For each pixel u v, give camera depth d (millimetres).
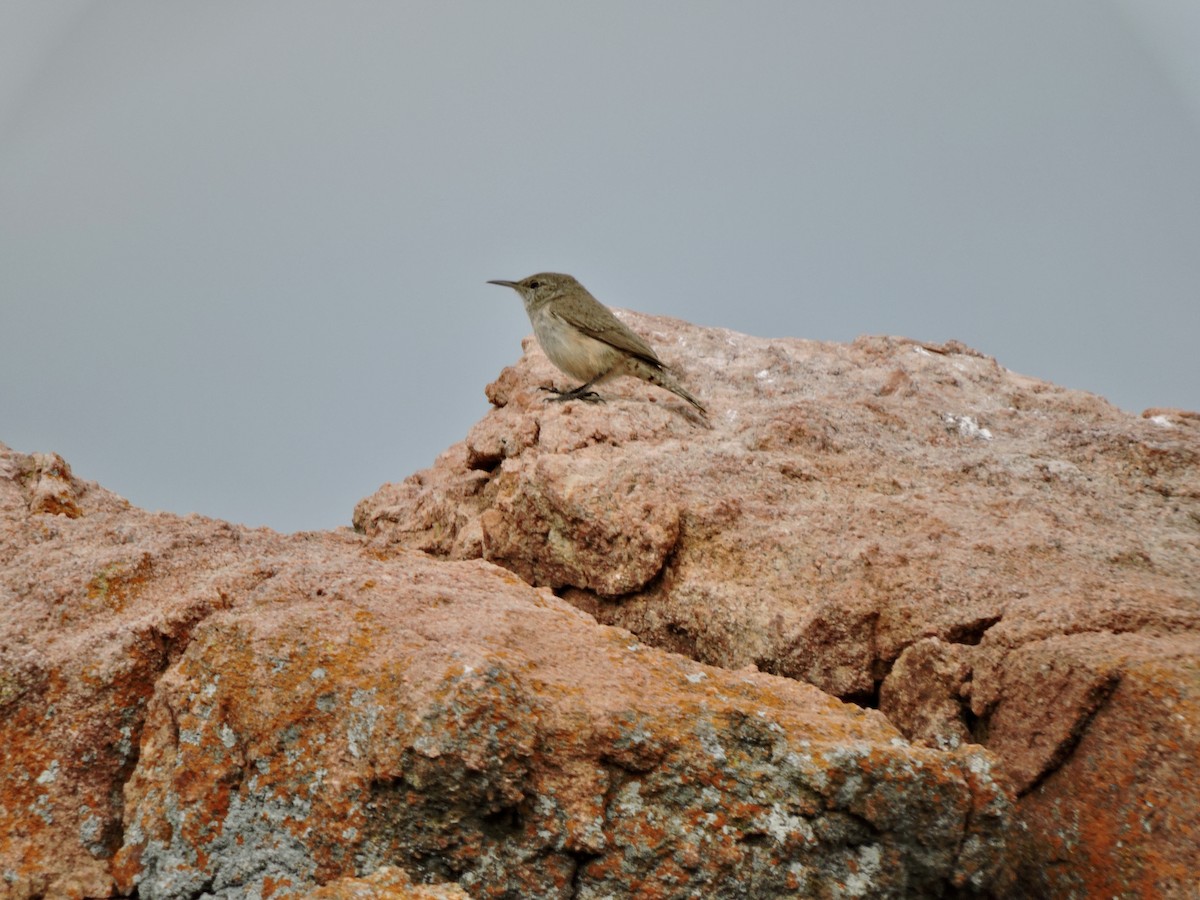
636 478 14039
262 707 9414
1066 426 16625
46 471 13664
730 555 13203
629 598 13586
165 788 9320
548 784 8992
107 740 9883
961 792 9117
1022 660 10875
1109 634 11102
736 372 18594
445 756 8625
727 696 10188
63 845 9258
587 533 13664
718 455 14664
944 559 12719
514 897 8727
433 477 18328
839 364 19031
